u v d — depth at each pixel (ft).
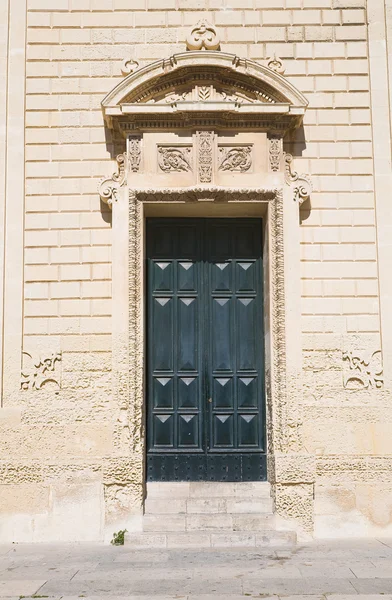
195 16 34.53
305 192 32.81
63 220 33.22
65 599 23.06
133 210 32.40
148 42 34.32
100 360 32.45
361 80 34.32
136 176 32.60
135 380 31.78
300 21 34.60
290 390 31.76
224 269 34.63
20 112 33.65
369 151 33.91
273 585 24.35
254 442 33.63
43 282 32.91
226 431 33.63
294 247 32.50
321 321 32.86
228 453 33.42
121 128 32.76
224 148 33.01
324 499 31.73
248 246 34.81
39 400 32.27
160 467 33.22
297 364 31.96
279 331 32.19
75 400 32.24
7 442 31.89
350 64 34.42
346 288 33.09
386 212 33.40
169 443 33.45
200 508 31.55
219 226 34.91
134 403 31.58
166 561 27.63
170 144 32.81
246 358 34.14
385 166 33.71
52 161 33.55
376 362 32.71
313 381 32.53
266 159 32.96
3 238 32.94
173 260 34.55
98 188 32.83
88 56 34.17
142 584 24.59
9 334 32.50
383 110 34.04
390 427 32.32
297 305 32.24
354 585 24.26
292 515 30.86
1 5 34.19
